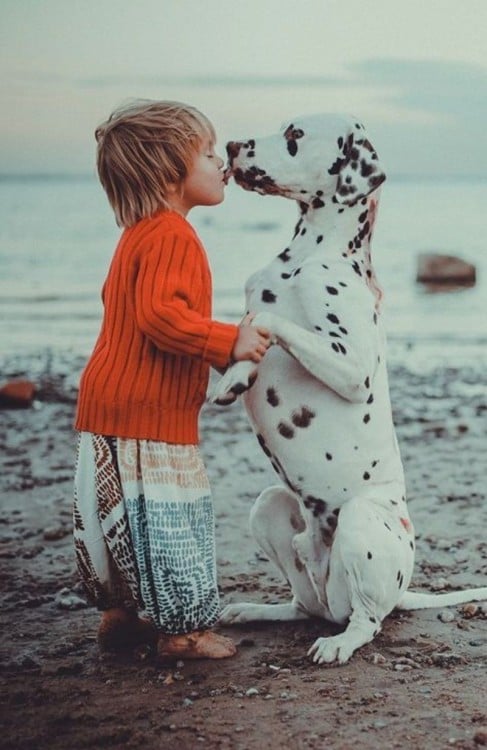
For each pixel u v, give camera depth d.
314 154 4.35
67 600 5.08
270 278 4.48
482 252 33.41
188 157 4.14
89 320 18.19
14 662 4.35
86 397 4.14
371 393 4.43
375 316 4.40
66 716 3.76
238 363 4.05
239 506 6.93
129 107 4.17
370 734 3.55
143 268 4.01
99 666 4.28
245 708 3.78
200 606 4.13
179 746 3.50
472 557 5.76
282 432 4.39
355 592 4.30
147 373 4.07
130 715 3.77
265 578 5.47
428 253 24.77
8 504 7.06
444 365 13.77
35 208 56.00
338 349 4.20
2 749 3.54
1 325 17.61
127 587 4.28
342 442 4.37
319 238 4.47
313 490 4.43
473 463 8.18
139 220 4.14
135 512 4.06
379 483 4.50
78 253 31.23
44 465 8.23
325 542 4.54
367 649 4.32
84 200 64.56
